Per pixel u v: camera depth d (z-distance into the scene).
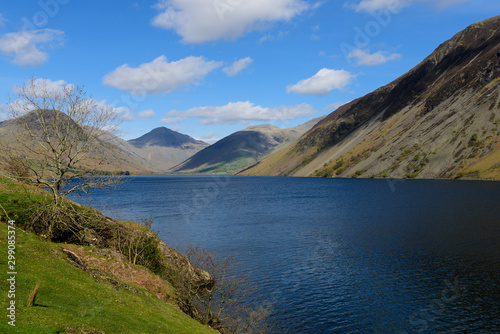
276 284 40.22
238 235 68.88
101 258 25.67
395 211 97.06
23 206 25.12
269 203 133.25
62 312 12.16
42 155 23.64
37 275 14.28
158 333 14.90
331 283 40.44
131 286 20.98
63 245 24.89
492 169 188.75
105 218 34.28
